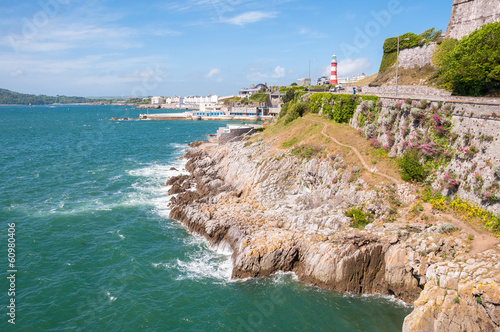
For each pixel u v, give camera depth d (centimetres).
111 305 3544
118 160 9831
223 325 3284
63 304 3541
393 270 3522
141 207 6069
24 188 7056
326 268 3722
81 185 7300
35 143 12938
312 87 13100
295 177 5778
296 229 4359
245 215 4962
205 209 5241
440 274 2983
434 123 4306
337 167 5178
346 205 4494
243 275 3969
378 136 5375
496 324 2512
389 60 7500
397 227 3762
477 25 5797
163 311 3469
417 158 4406
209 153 9706
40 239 4866
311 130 6888
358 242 3747
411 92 6081
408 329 2738
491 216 3397
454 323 2606
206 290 3784
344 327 3206
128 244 4753
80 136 15038
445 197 3919
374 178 4619
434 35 8238
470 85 4806
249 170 6462
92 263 4303
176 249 4638
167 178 7850
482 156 3619
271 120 11919
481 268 2833
